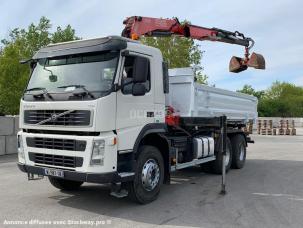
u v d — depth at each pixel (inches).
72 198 307.1
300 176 425.4
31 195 315.9
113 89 257.4
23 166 285.6
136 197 282.7
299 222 251.1
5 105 820.6
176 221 250.5
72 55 276.1
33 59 295.7
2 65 818.2
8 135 561.6
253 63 439.2
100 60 266.7
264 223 248.4
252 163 534.6
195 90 378.0
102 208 278.8
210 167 432.8
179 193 334.0
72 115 258.1
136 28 362.9
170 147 318.7
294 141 989.8
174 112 375.9
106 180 252.2
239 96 487.8
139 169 281.7
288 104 2470.5
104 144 252.2
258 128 1338.6
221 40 436.5
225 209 281.9
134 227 236.8
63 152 261.7
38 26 1058.1
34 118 277.4
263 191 345.1
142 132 282.5
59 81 274.7
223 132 349.1
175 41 1063.6
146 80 278.5
